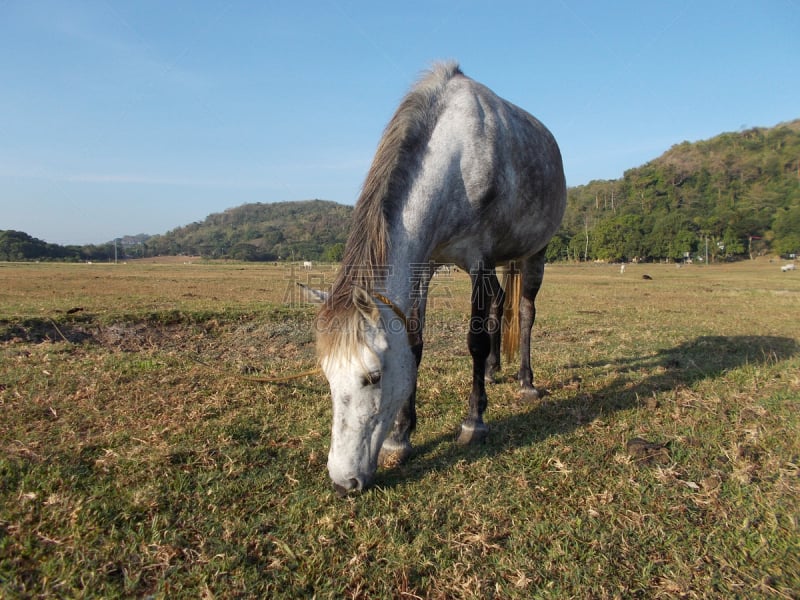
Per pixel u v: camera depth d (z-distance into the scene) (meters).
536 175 4.27
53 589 2.13
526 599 2.15
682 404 4.41
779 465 3.23
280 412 4.24
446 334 8.27
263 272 27.02
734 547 2.46
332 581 2.24
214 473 3.09
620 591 2.17
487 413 4.36
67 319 7.85
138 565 2.29
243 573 2.27
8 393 4.38
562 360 6.30
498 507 2.82
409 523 2.68
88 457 3.25
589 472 3.21
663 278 27.86
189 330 8.15
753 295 16.34
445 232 3.52
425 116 3.46
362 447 2.80
